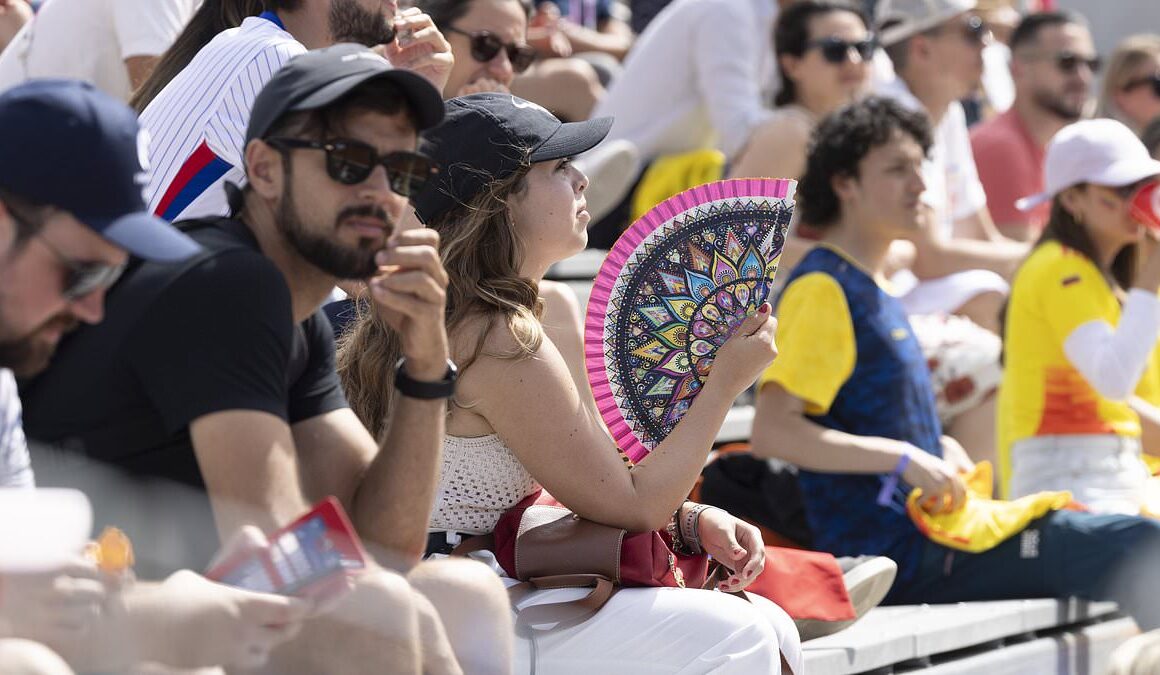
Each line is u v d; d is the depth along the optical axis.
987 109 29.19
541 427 10.83
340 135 8.48
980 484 16.44
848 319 15.42
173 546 7.71
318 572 7.52
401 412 9.05
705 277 11.56
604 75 25.66
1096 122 17.33
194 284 8.08
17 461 8.00
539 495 11.63
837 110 16.28
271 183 8.62
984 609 15.18
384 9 12.57
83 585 7.12
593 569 10.93
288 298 8.41
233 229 8.73
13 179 7.32
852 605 13.38
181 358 8.01
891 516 15.31
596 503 10.91
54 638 7.07
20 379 8.20
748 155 20.72
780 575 13.05
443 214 11.29
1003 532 15.38
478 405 10.91
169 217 11.34
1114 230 17.02
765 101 23.97
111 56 14.73
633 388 11.66
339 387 9.57
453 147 11.23
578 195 11.77
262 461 8.01
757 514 15.68
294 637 7.62
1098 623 16.44
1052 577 15.48
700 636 10.66
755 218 11.46
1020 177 24.23
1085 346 16.62
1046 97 24.25
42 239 7.38
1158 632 13.88
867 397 15.45
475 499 11.22
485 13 16.86
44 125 7.39
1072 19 24.44
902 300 20.84
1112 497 16.77
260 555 7.56
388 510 9.08
